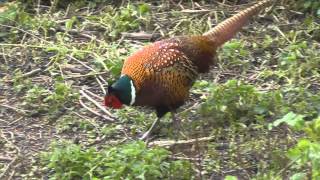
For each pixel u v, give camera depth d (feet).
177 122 34.81
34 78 40.32
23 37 44.14
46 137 35.27
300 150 28.14
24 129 36.01
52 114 37.06
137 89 32.71
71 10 46.93
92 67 40.93
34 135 35.50
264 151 32.50
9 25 45.16
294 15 45.19
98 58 41.09
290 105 35.78
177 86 33.37
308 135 31.86
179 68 33.32
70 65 41.16
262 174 30.42
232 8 46.03
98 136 35.12
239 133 34.30
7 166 32.89
